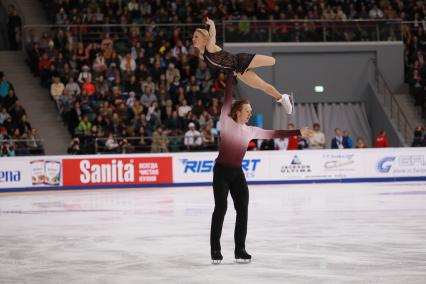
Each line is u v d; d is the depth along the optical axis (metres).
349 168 40.69
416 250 16.08
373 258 15.01
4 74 49.12
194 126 43.03
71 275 13.65
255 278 12.96
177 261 14.99
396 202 27.78
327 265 14.20
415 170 41.16
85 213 25.72
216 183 14.27
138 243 17.86
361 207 25.94
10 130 42.34
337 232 19.28
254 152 40.09
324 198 29.92
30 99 47.50
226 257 15.42
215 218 14.36
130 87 46.69
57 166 39.22
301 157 40.41
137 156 39.78
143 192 35.94
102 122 43.03
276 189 35.88
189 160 40.12
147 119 44.12
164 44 49.50
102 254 16.14
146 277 13.26
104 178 39.59
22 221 23.48
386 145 42.75
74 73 47.09
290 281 12.65
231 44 49.94
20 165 38.88
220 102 47.28
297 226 20.67
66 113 44.78
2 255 16.27
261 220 22.22
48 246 17.62
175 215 24.47
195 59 48.75
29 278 13.43
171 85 46.81
